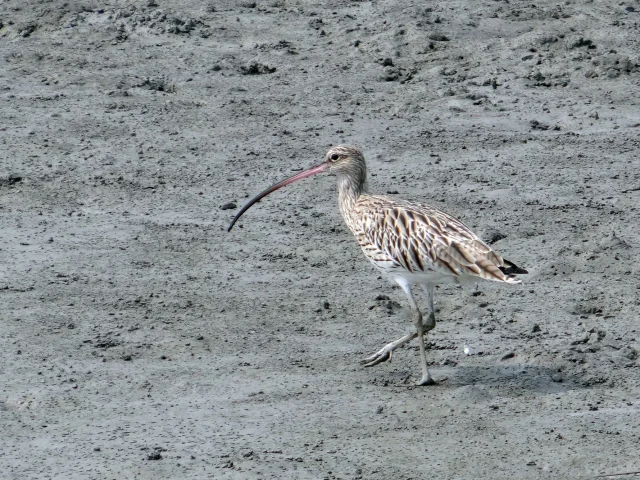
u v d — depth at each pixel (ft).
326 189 60.64
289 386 39.91
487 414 37.65
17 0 89.45
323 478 33.63
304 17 87.40
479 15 86.02
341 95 73.82
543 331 44.11
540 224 55.52
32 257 51.78
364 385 40.06
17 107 71.36
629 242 52.95
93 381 40.29
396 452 35.19
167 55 80.59
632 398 38.73
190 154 65.00
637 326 44.39
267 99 73.26
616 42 81.51
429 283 40.19
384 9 87.76
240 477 33.65
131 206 58.29
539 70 77.61
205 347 43.19
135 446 35.63
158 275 50.11
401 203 41.55
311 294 48.29
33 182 60.90
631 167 63.05
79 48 81.87
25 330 44.39
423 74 77.30
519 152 65.16
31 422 37.40
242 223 56.24
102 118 69.82
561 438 35.94
